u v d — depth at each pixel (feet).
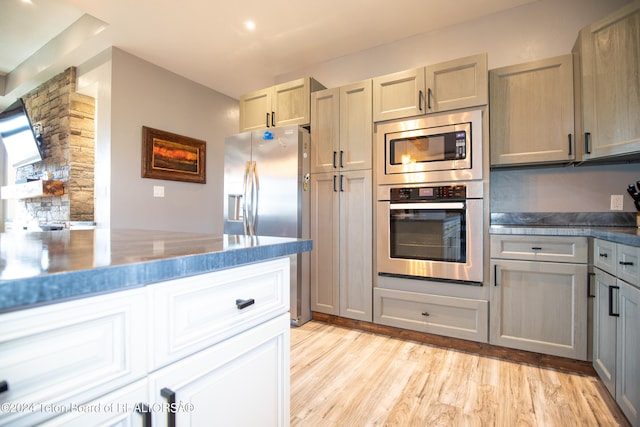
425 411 4.96
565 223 7.70
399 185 7.80
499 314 6.73
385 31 9.41
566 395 5.37
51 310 1.50
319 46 10.26
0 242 2.95
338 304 8.64
